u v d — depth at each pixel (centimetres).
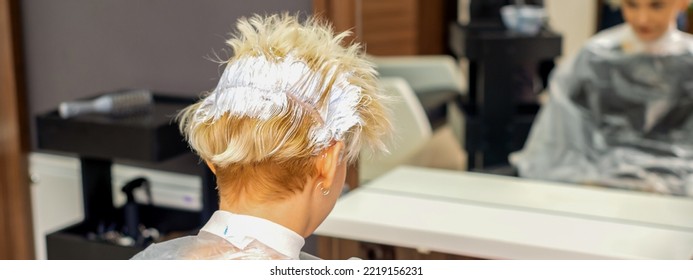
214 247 88
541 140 177
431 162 185
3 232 218
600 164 172
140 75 201
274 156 85
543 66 174
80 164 189
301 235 91
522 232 160
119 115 180
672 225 165
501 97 178
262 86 86
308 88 86
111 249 175
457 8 177
